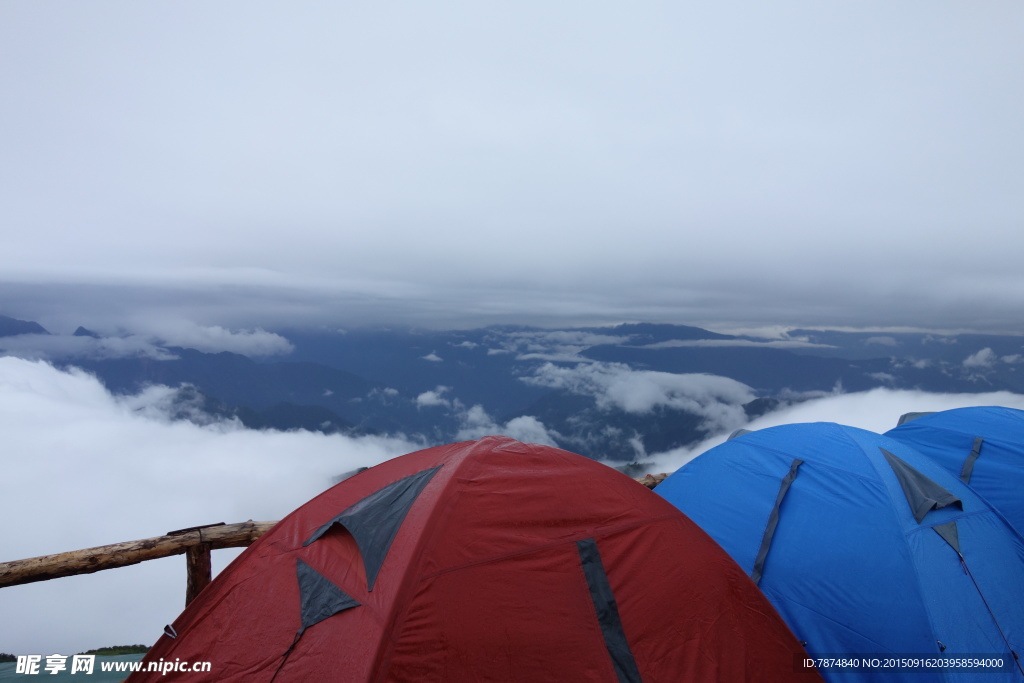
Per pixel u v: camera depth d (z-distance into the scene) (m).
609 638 4.08
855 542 5.88
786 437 7.55
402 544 4.23
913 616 5.32
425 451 5.71
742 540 6.44
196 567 6.61
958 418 9.38
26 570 5.84
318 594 4.32
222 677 4.11
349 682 3.72
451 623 3.89
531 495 4.61
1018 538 6.22
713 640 4.29
